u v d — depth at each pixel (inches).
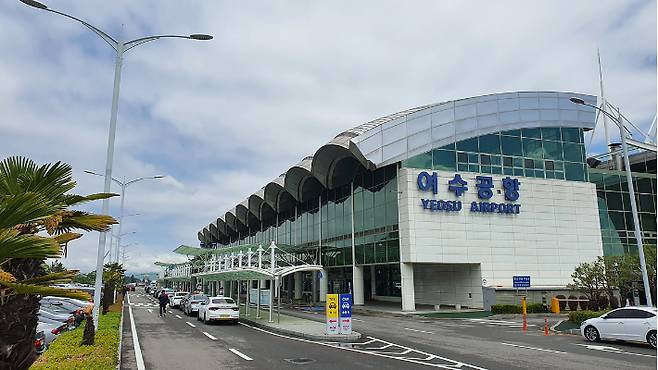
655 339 631.8
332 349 636.1
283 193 2113.7
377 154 1454.2
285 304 1839.3
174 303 1656.0
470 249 1429.6
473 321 1127.6
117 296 2455.7
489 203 1480.1
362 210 1621.6
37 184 283.9
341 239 1738.4
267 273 1015.6
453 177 1456.7
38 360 453.7
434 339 757.3
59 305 1012.5
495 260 1451.8
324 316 1259.2
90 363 437.4
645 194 1736.0
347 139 1551.4
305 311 1488.7
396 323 1074.1
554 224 1547.7
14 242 230.7
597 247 1587.1
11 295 253.4
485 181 1489.9
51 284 283.9
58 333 676.7
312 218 2004.2
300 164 1845.5
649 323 640.4
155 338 771.4
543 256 1510.8
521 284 1403.8
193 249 1955.0
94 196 329.7
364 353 596.4
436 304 1466.5
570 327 930.1
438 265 1593.3
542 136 1601.9
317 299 1974.7
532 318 1200.2
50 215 257.0
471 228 1443.2
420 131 1456.7
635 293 1327.5
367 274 1887.3
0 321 248.7
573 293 1451.8
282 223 2358.5
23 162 291.4
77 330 729.0
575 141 1647.4
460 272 1502.2
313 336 757.3
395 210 1441.9
